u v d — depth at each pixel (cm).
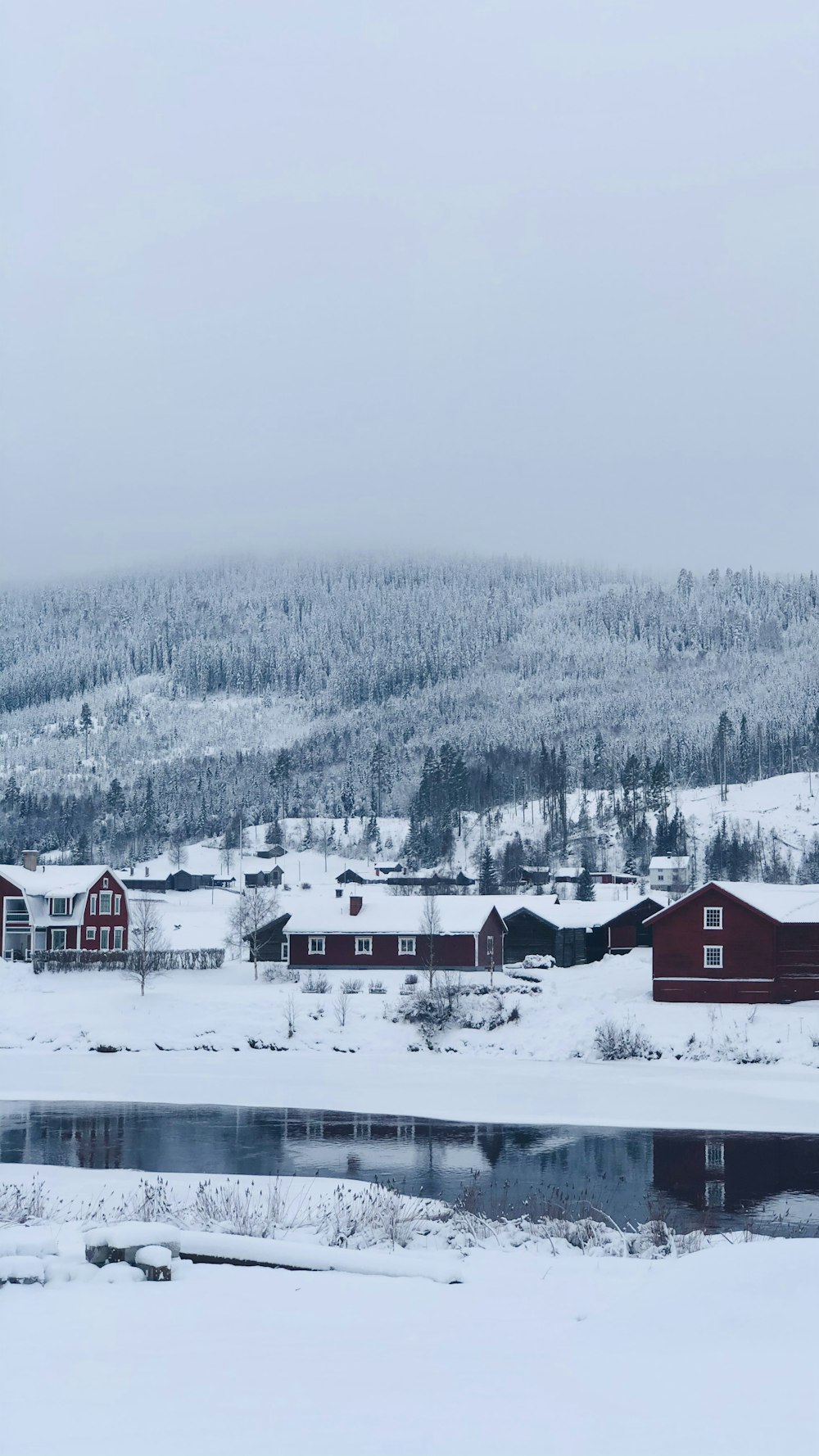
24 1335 1138
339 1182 3056
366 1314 1248
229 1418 883
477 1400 922
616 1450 800
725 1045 5981
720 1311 1154
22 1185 2920
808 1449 793
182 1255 1606
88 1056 6359
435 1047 6438
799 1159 3722
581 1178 3412
